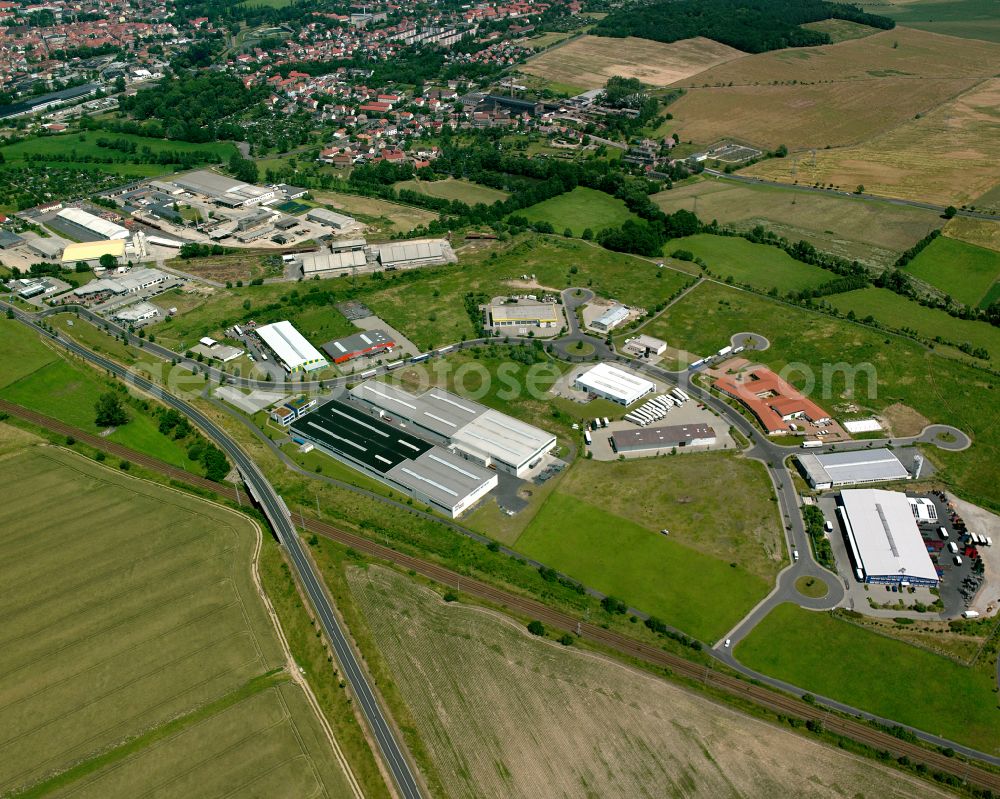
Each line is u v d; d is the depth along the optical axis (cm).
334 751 13750
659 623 16125
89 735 13988
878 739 14012
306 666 15338
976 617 16250
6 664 15300
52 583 17175
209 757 13612
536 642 15812
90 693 14725
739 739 13900
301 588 17112
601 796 13012
